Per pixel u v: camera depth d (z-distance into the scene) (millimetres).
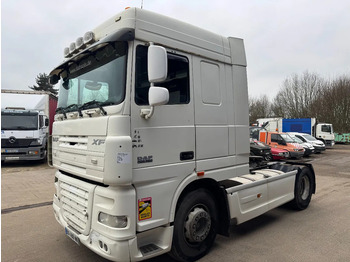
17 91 13734
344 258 3518
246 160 4117
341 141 30016
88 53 3219
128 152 2621
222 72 3783
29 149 12055
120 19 2863
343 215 5293
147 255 2811
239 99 4023
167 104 3029
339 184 8320
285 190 5023
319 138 23766
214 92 3631
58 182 3754
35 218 5223
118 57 2830
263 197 4414
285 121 24609
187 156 3230
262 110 50375
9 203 6305
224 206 3670
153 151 2893
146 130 2830
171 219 3051
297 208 5551
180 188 3141
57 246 3971
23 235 4387
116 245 2637
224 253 3674
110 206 2711
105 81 2932
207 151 3482
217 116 3645
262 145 13516
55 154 3830
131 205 2701
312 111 36750
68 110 3541
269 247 3861
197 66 3428
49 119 13820
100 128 2760
